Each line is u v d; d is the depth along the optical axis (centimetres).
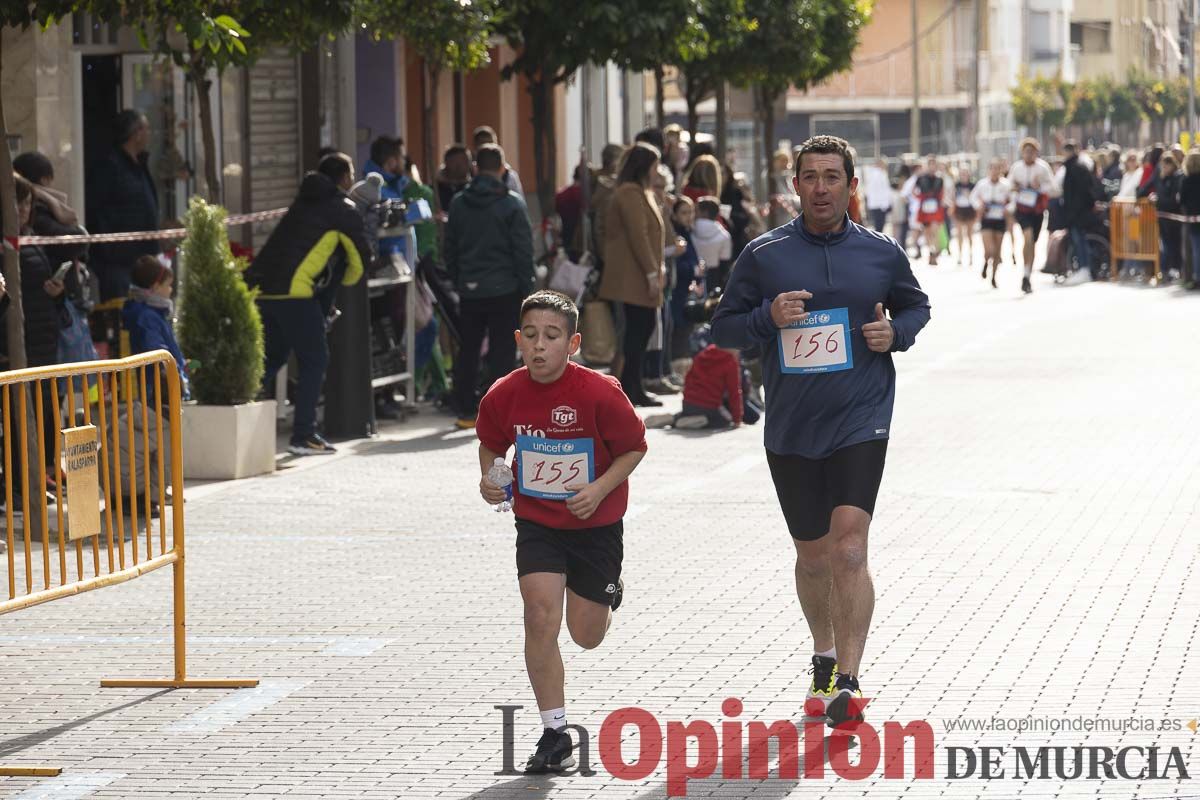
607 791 1405
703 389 3550
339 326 3488
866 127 18088
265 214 3362
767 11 5700
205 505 2780
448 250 3644
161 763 1504
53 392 1656
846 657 1528
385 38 3812
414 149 5844
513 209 3603
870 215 10125
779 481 1611
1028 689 1648
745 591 2091
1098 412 3609
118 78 4119
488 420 1527
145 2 2636
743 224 4962
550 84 4503
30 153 2905
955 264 9225
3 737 1590
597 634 1544
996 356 4697
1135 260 7462
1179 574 2119
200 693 1725
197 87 3469
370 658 1838
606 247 3872
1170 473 2859
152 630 1988
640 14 4359
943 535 2386
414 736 1563
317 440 3316
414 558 2356
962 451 3142
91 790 1434
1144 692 1630
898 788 1392
